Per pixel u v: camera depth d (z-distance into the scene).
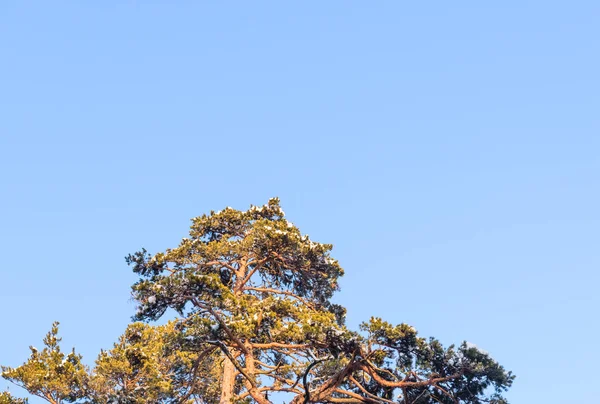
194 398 42.69
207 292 31.59
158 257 40.75
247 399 34.34
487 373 30.06
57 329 40.38
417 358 30.59
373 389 33.31
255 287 42.16
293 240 39.56
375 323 29.89
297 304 39.81
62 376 38.34
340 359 31.16
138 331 43.12
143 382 39.91
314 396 30.55
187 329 30.62
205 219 44.00
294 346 31.48
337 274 40.78
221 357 40.28
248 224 44.03
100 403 38.31
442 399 31.61
